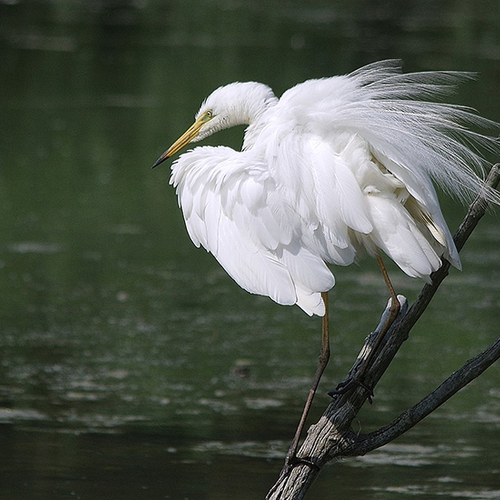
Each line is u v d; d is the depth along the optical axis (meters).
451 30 34.88
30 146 22.42
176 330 13.67
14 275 15.42
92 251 16.69
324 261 6.83
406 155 6.53
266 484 9.73
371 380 6.89
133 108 25.58
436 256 6.46
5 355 12.66
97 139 23.06
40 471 9.86
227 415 11.27
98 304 14.48
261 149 7.20
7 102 25.92
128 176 20.91
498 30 35.09
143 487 9.63
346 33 34.09
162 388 11.91
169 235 17.73
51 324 13.71
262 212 6.91
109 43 32.56
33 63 29.64
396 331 6.91
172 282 15.52
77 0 39.59
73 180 20.48
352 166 6.58
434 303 14.92
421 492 9.73
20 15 36.47
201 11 38.53
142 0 40.59
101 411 11.30
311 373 12.41
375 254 6.82
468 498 9.60
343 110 6.76
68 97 26.53
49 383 11.94
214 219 7.31
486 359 6.58
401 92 7.12
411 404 11.68
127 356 12.78
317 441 6.88
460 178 6.72
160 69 29.20
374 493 9.73
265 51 31.16
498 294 15.31
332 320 14.09
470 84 27.02
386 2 40.91
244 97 8.69
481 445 10.80
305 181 6.67
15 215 18.27
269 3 40.66
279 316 14.36
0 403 11.38
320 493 9.73
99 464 10.09
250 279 7.01
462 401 12.03
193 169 7.55
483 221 19.02
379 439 6.78
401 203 6.57
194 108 25.53
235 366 12.52
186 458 10.23
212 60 30.06
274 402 11.61
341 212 6.48
